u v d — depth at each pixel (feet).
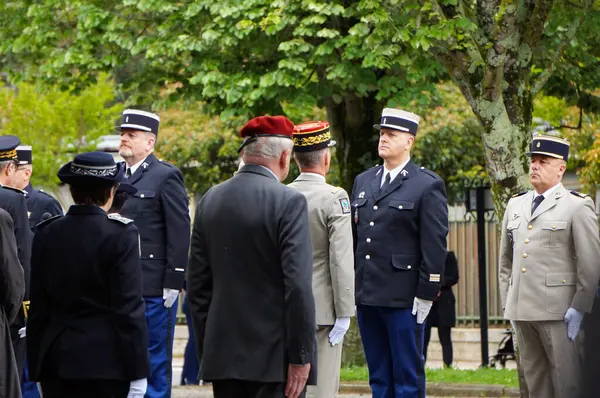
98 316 47.06
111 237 47.19
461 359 157.17
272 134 47.39
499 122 84.33
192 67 116.57
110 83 185.26
